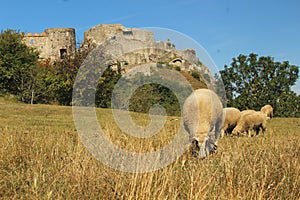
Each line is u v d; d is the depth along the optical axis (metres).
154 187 5.51
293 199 5.67
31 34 60.97
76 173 6.04
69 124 18.52
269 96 39.78
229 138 12.30
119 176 5.93
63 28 61.53
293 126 23.36
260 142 10.41
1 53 39.88
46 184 5.64
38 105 26.73
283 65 39.78
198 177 5.68
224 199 5.26
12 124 17.69
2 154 8.09
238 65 40.38
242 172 6.18
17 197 5.46
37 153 7.72
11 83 37.47
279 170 6.62
